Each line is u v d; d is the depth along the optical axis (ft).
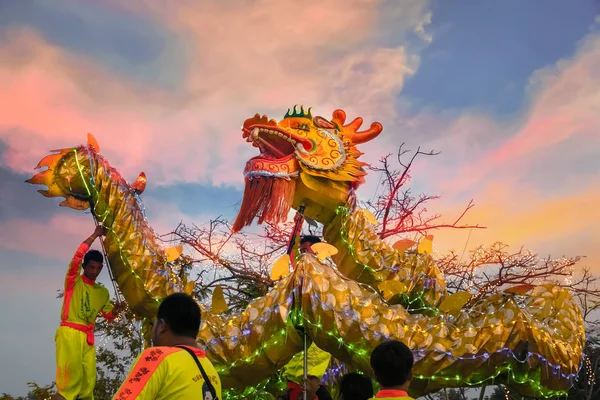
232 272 28.71
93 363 17.12
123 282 16.55
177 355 8.82
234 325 15.93
